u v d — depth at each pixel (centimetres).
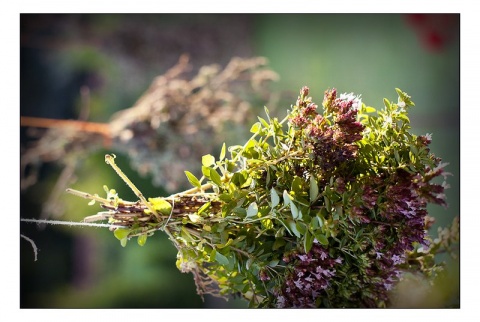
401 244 84
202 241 84
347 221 83
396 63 169
